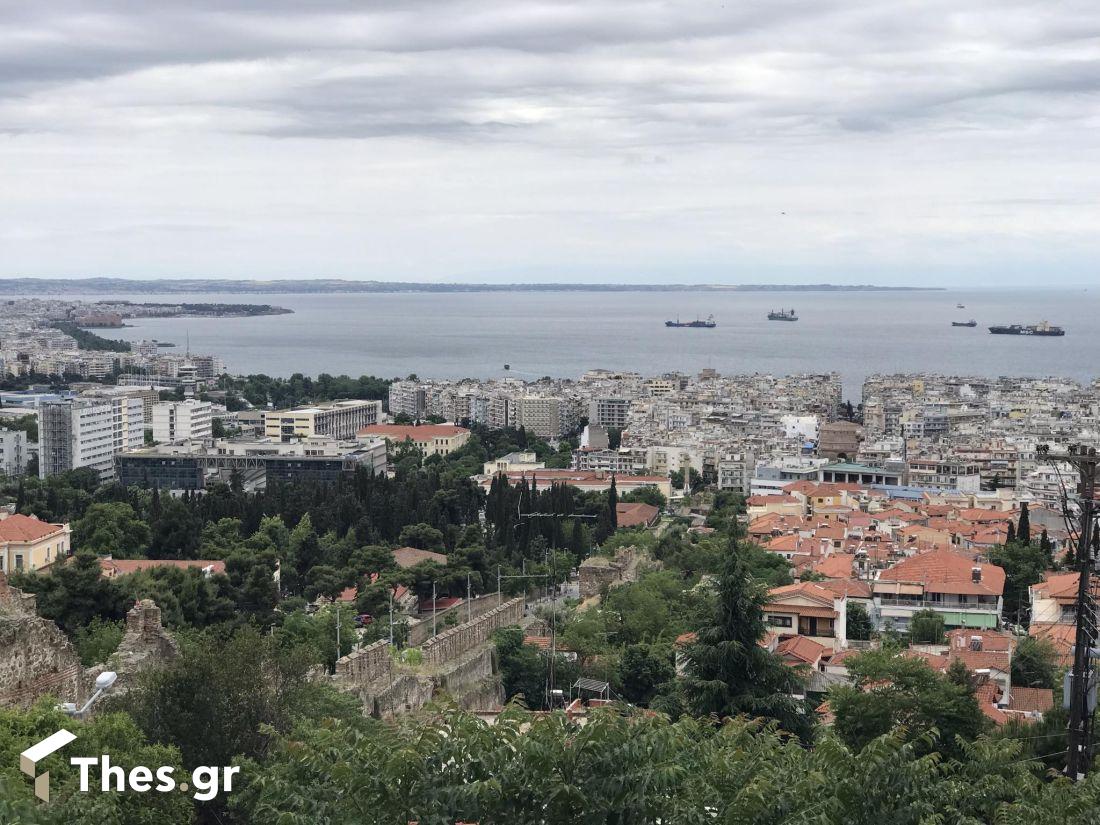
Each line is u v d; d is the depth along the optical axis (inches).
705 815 2113.7
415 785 2043.6
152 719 2854.3
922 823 2140.7
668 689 4566.9
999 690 5118.1
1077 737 2805.1
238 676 2918.3
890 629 6894.7
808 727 3659.0
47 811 2054.6
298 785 2113.7
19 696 2962.6
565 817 2028.8
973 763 2672.2
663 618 6727.4
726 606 3661.4
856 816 2142.0
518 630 6053.2
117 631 4643.2
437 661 5393.7
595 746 2087.8
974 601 7244.1
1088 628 2815.0
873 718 3774.6
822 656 5812.0
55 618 5221.5
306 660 3233.3
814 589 6476.4
